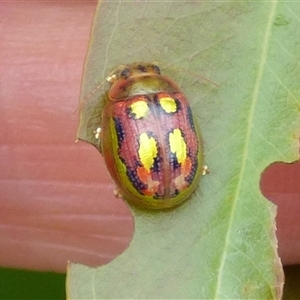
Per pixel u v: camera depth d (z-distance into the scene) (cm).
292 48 6
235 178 6
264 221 6
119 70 6
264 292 6
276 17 6
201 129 6
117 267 6
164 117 6
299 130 6
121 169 6
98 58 6
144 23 6
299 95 6
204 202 6
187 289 6
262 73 6
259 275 6
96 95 6
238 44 6
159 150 6
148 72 6
